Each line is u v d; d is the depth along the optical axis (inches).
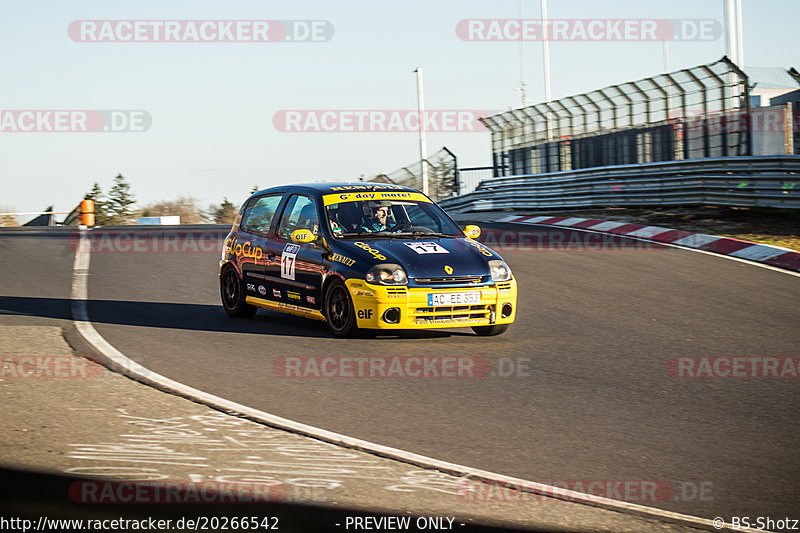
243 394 513.7
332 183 797.2
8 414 461.1
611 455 407.8
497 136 2422.5
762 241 1234.6
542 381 550.3
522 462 395.5
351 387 532.4
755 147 1636.3
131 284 1054.4
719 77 1635.1
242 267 808.9
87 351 637.3
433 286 660.1
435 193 2596.0
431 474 376.8
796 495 359.9
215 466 381.7
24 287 1026.1
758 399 509.7
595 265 1105.4
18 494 343.6
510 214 1993.1
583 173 1927.9
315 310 720.3
